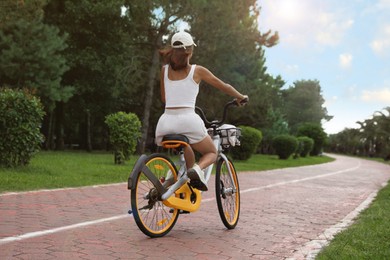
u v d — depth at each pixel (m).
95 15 26.33
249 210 7.54
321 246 4.78
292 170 20.92
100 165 14.85
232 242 4.89
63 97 22.45
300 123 104.19
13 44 20.41
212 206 7.57
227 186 5.72
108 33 28.06
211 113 35.56
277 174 17.38
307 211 7.77
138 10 27.08
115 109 32.47
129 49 29.48
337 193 11.26
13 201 6.95
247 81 38.69
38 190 8.34
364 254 4.25
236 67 38.28
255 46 33.06
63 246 4.32
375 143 93.19
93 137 46.81
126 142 15.97
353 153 109.25
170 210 5.23
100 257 3.99
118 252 4.20
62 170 12.07
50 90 21.45
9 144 11.11
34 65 20.83
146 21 28.44
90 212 6.42
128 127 16.02
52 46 21.14
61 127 30.95
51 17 27.20
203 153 5.07
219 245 4.71
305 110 106.88
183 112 4.86
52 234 4.82
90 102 30.12
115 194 8.58
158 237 4.93
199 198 5.25
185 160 4.97
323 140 55.84
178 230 5.42
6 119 11.05
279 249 4.65
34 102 11.51
